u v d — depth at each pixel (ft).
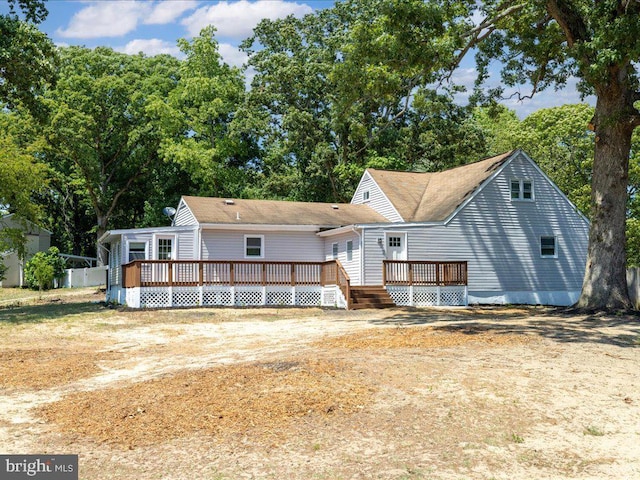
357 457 23.00
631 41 55.57
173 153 148.66
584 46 59.77
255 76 157.28
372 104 133.80
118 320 69.00
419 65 68.08
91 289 144.77
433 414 27.55
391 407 28.35
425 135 144.36
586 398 30.55
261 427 25.89
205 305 83.71
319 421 26.53
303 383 31.63
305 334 54.70
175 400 29.58
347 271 92.79
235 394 30.12
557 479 21.61
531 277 98.07
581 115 134.00
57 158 170.71
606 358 40.19
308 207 106.32
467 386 31.78
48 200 193.67
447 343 44.47
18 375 37.40
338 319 68.69
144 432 25.54
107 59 164.25
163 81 163.94
